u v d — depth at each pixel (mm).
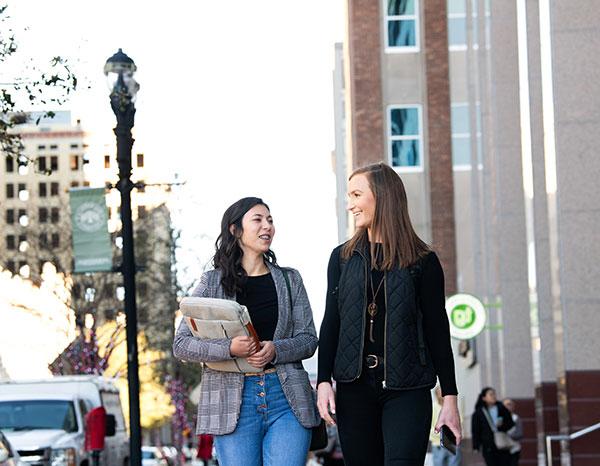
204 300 9273
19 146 20047
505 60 36219
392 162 54719
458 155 54688
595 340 21516
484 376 43625
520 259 36531
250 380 9508
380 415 9078
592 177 21750
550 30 21938
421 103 54844
